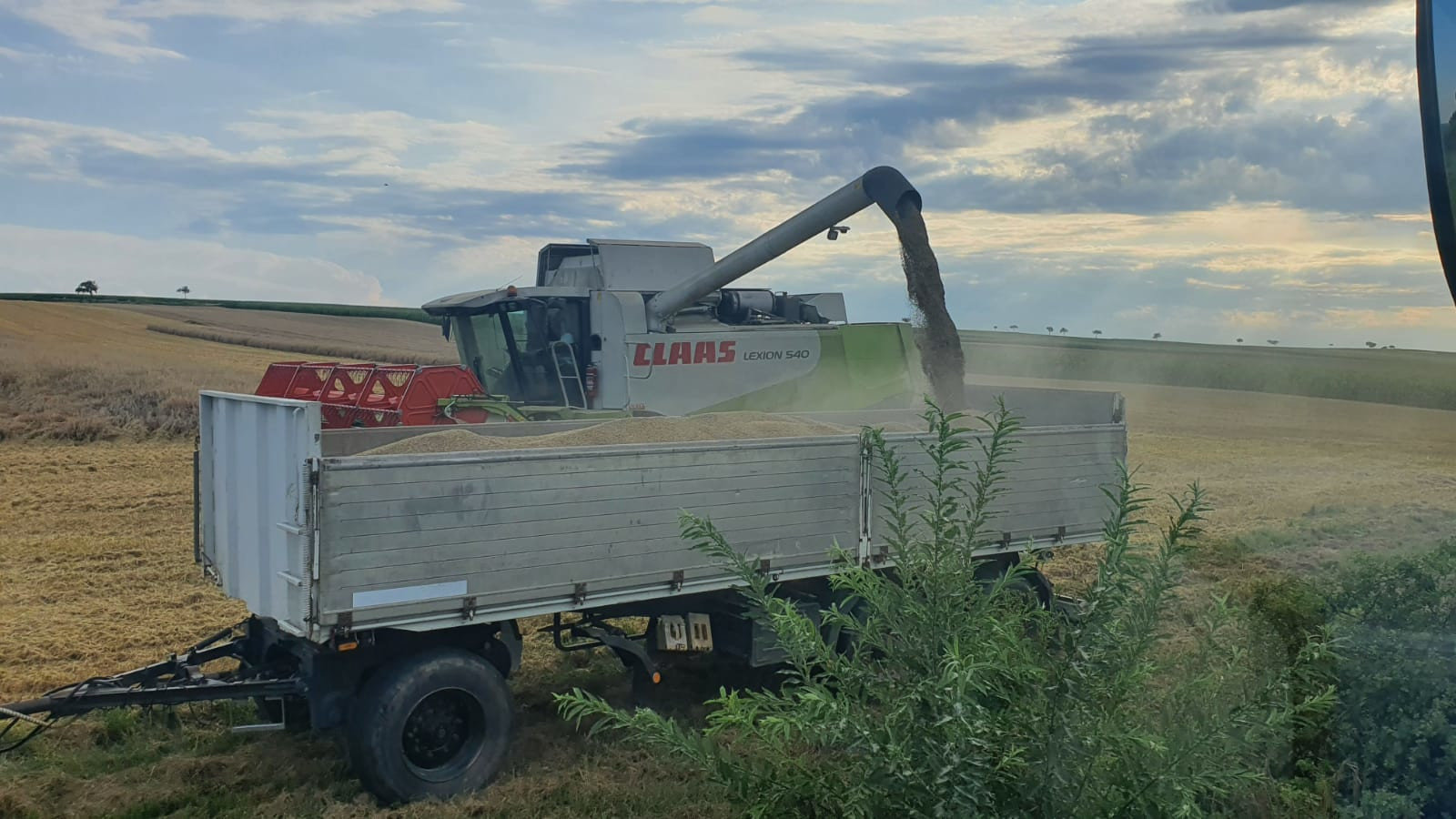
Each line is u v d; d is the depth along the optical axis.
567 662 8.73
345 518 5.67
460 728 6.34
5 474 19.11
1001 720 3.09
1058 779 3.04
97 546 13.14
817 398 12.84
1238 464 24.95
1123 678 3.21
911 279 11.05
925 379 13.50
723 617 7.58
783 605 3.68
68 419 25.45
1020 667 3.13
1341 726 4.48
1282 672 3.65
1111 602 3.29
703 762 3.35
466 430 8.84
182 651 8.80
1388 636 4.59
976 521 3.78
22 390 29.16
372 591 5.75
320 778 6.40
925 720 3.04
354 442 8.29
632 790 5.95
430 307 13.16
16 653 8.52
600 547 6.48
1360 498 18.14
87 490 17.53
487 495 6.09
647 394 11.88
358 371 11.23
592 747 6.83
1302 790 4.36
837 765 3.37
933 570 3.50
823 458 7.34
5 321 58.16
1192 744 3.17
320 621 5.59
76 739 6.94
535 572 6.25
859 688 3.46
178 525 14.78
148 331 60.31
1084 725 3.14
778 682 8.24
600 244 12.59
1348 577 5.32
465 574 6.03
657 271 12.85
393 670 6.09
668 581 6.73
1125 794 3.08
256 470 6.46
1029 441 8.52
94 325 61.41
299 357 52.12
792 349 12.68
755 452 7.06
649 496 6.64
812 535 7.30
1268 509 16.70
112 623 9.59
